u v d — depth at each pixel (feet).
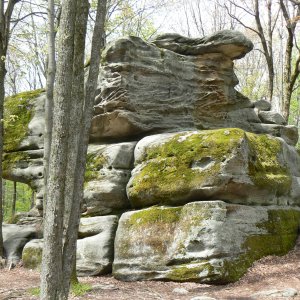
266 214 35.86
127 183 37.52
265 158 37.58
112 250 35.63
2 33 41.68
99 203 37.47
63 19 21.95
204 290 29.22
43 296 20.57
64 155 21.29
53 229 20.81
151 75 40.88
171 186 33.91
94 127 40.32
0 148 41.63
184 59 43.47
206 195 32.96
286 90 67.10
